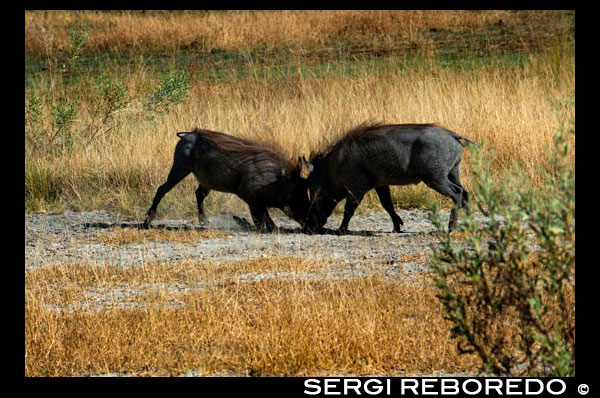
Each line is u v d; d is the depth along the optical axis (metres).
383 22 94.31
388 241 32.84
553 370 17.89
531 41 83.44
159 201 37.53
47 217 40.09
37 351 21.05
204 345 21.17
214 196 41.97
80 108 56.66
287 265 28.75
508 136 45.97
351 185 35.34
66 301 25.25
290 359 20.12
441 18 96.44
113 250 32.62
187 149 36.66
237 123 52.47
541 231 16.86
